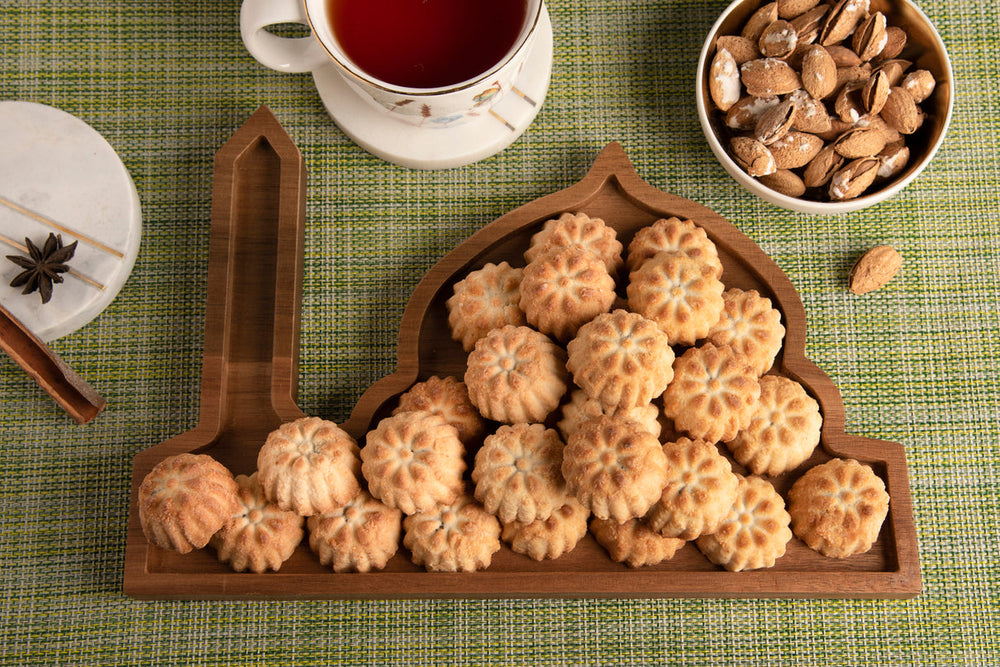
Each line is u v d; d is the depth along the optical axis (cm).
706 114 63
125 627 63
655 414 60
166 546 59
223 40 67
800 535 61
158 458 62
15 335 62
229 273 63
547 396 60
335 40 60
